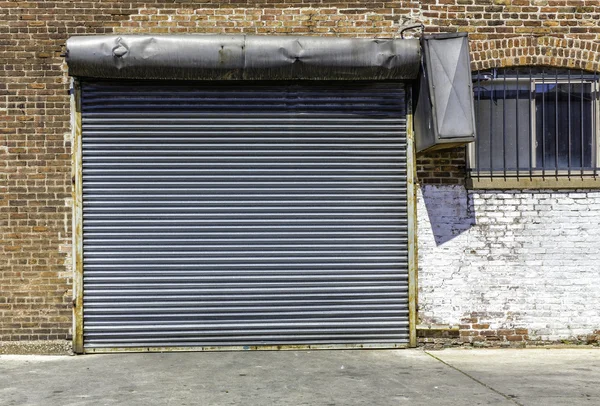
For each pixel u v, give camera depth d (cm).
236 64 852
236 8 893
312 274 882
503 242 900
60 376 753
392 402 646
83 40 840
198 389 694
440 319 895
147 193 871
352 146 888
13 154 878
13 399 665
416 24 902
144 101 872
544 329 898
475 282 898
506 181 898
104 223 869
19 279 876
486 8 907
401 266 891
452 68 836
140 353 867
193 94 876
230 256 877
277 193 881
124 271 869
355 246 887
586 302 898
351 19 900
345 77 870
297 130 884
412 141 891
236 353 863
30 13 882
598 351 874
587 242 902
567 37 909
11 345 870
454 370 775
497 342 897
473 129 825
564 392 682
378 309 888
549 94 917
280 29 895
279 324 879
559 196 903
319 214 884
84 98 870
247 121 880
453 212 898
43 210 878
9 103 879
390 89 891
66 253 877
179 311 871
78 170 866
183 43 845
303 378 737
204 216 875
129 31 887
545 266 900
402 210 891
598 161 916
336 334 884
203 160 876
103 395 674
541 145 916
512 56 905
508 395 671
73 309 870
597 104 915
